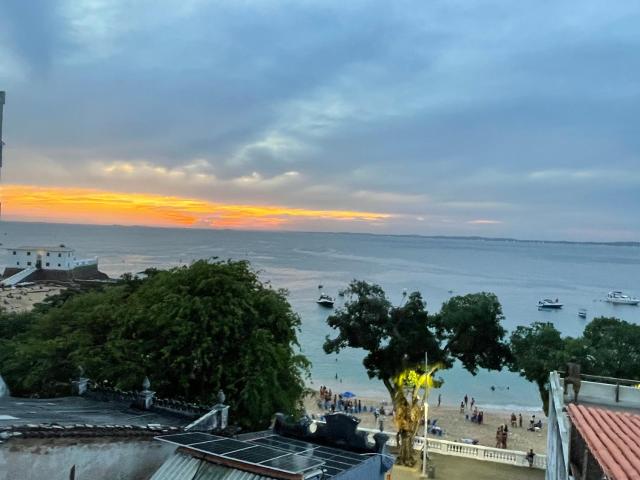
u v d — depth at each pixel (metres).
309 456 17.06
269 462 15.16
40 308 49.03
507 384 97.25
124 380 29.33
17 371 31.56
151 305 33.06
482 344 43.47
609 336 38.19
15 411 19.39
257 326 33.75
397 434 45.09
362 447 20.12
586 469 16.70
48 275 162.75
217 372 30.56
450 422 72.44
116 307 34.59
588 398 28.86
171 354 31.20
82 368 27.11
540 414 79.50
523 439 64.62
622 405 27.83
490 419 75.25
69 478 15.33
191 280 34.78
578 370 29.03
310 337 127.88
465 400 81.31
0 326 43.72
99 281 154.38
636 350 36.62
